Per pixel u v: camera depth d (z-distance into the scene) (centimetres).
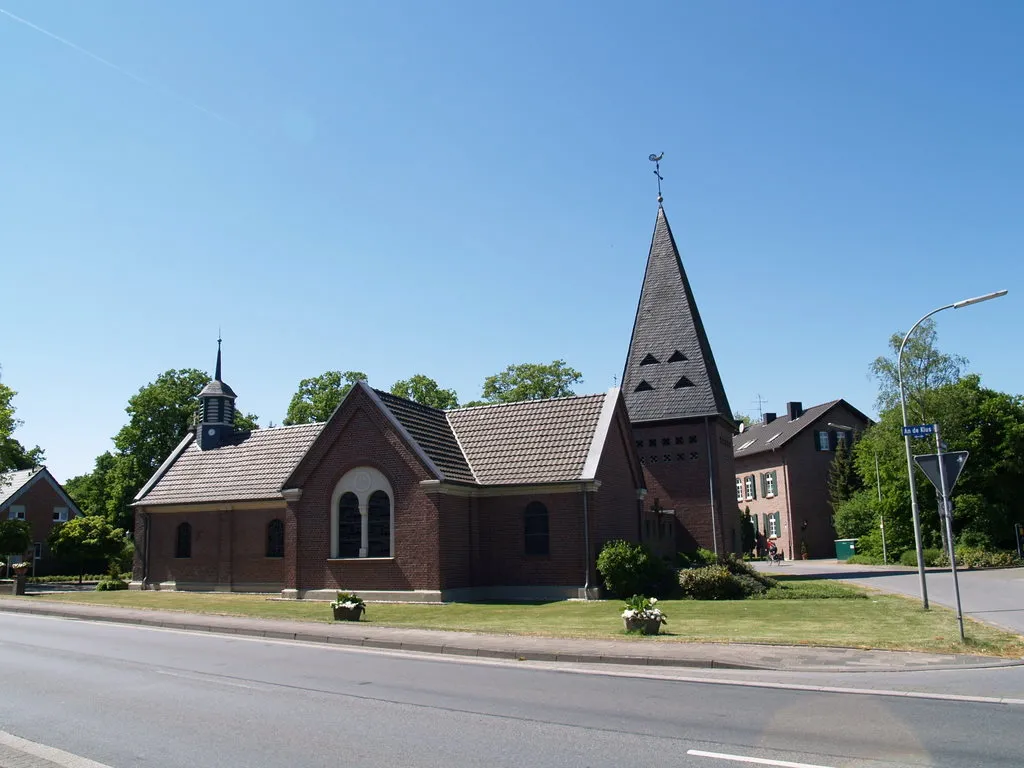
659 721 973
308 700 1112
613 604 2534
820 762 791
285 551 2952
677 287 4431
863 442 5728
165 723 975
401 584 2736
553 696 1138
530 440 3025
